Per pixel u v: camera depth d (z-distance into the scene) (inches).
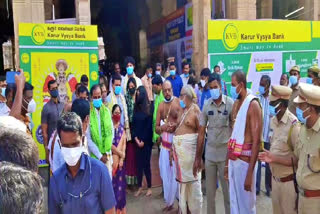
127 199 224.2
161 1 569.3
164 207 209.5
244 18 370.9
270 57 344.8
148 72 355.6
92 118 162.2
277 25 343.3
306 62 358.6
